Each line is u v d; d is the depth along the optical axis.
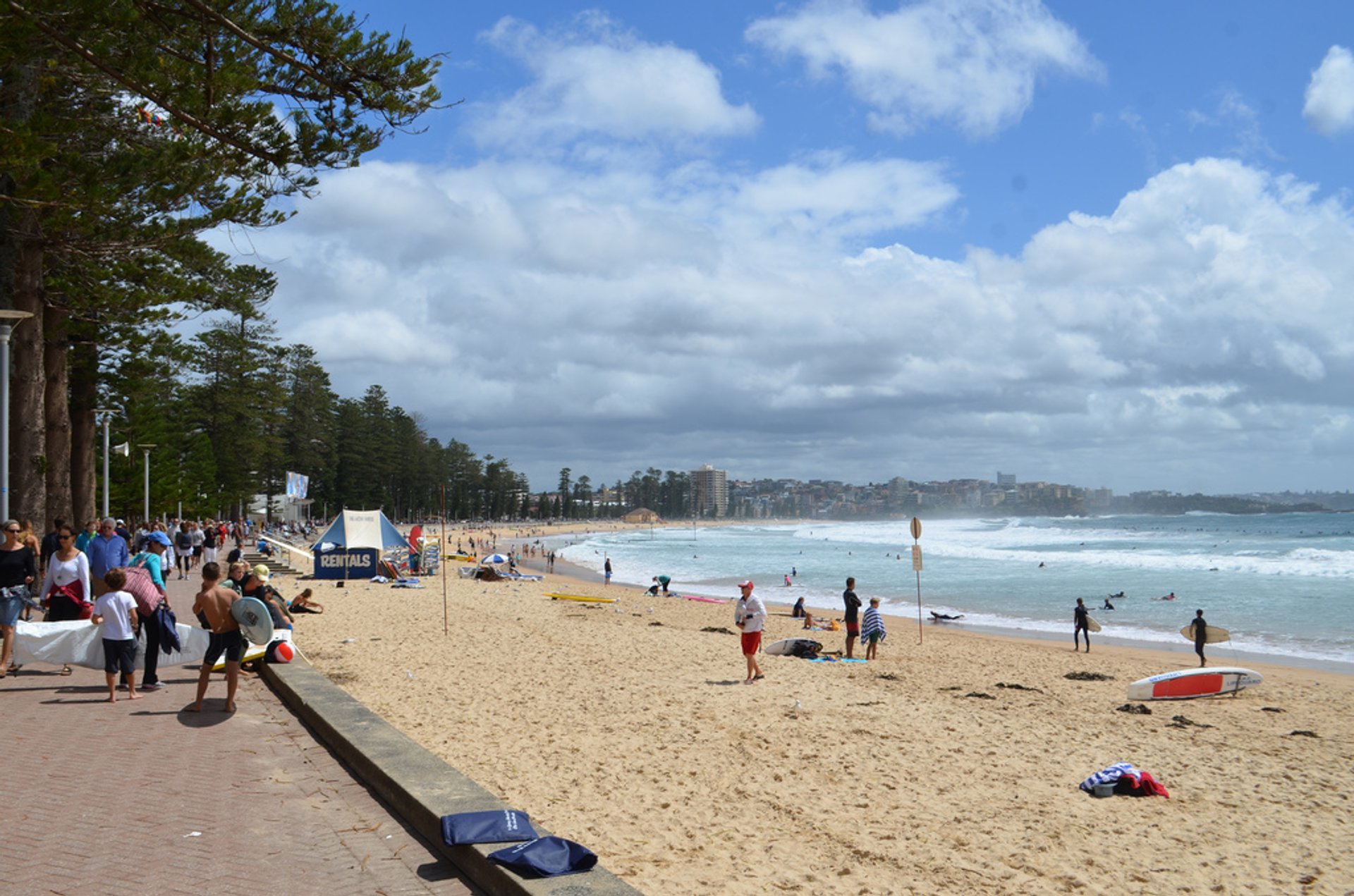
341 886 4.38
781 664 16.16
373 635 17.61
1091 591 41.72
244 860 4.66
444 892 4.36
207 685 8.73
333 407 106.75
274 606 10.98
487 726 9.79
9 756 6.52
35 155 12.06
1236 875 6.34
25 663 9.34
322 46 11.82
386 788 5.77
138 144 16.12
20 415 17.86
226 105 12.12
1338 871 6.46
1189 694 15.15
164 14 11.64
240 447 72.94
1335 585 42.19
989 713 12.27
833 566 64.06
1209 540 94.19
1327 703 15.17
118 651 8.73
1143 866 6.43
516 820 4.88
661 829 6.55
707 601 36.97
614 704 11.39
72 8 10.91
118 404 37.53
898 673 16.44
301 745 7.19
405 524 143.25
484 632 18.98
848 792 7.86
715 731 10.04
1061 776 8.83
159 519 45.31
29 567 9.54
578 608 28.84
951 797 7.91
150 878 4.37
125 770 6.29
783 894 5.44
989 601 38.41
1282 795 8.58
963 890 5.73
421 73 12.48
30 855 4.63
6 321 14.84
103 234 15.23
